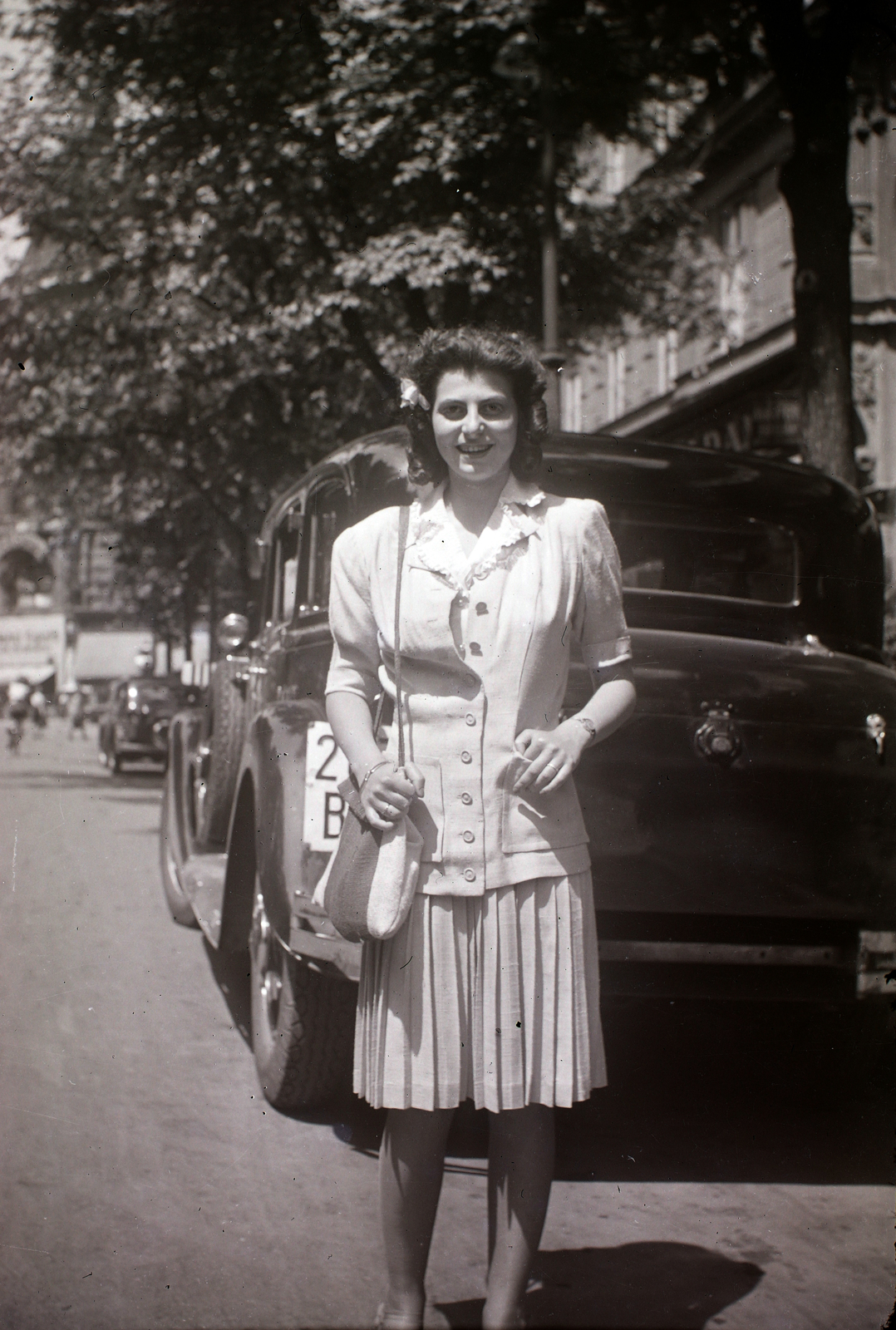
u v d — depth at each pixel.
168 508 18.67
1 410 16.42
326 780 3.53
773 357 16.95
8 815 12.76
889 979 3.42
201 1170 3.32
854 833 3.39
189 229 13.67
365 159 12.33
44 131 13.00
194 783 7.00
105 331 15.16
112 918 6.93
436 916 2.23
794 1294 2.65
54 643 32.00
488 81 12.00
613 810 3.23
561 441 4.16
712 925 3.32
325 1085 3.72
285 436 15.70
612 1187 3.32
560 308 15.60
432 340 2.37
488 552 2.31
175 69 12.01
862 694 3.47
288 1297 2.59
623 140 13.91
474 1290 2.65
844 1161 3.52
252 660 5.55
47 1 11.74
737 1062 4.40
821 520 4.26
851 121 8.53
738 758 3.30
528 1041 2.24
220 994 5.21
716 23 9.28
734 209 18.12
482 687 2.26
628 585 4.04
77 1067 4.16
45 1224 2.93
